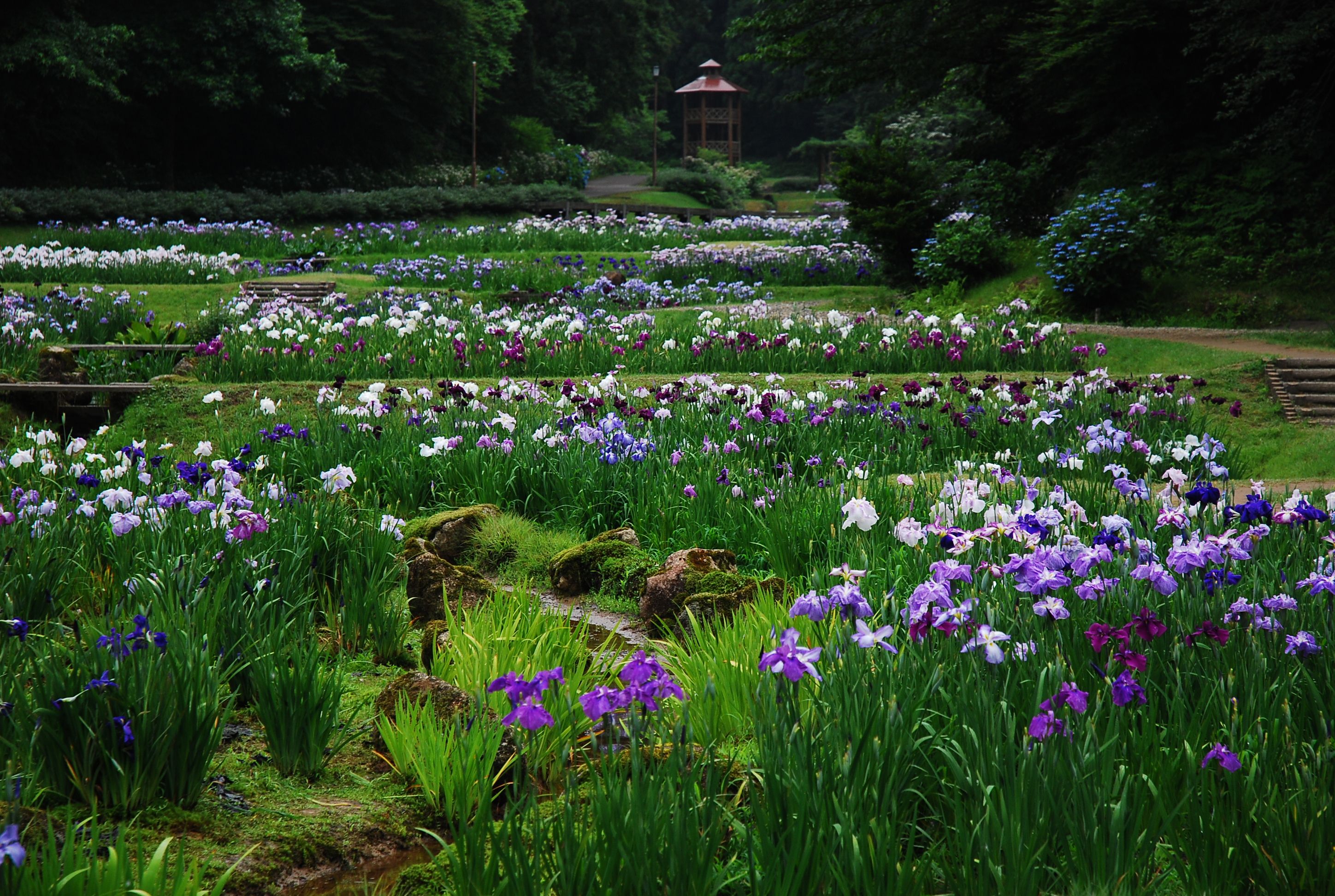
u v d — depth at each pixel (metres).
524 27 65.31
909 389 10.34
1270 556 5.32
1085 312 18.64
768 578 6.41
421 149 54.00
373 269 26.73
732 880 3.19
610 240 33.19
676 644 5.32
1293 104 19.03
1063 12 21.39
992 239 21.44
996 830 3.10
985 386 11.33
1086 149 24.86
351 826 3.89
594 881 3.01
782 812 3.27
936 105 43.06
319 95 45.50
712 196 64.12
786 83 101.69
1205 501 5.30
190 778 3.85
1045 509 5.05
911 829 3.42
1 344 14.55
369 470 9.20
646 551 7.83
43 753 3.71
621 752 3.74
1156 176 21.34
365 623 5.89
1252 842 3.16
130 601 5.12
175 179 43.97
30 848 3.34
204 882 3.45
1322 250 18.12
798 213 55.16
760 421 9.23
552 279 24.64
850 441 9.67
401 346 14.29
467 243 32.03
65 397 13.20
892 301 21.88
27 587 5.32
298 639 4.80
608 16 73.69
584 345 14.38
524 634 5.32
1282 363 13.02
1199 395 12.73
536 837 3.17
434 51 49.50
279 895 3.53
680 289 22.89
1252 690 3.85
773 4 27.75
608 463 8.48
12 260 22.72
